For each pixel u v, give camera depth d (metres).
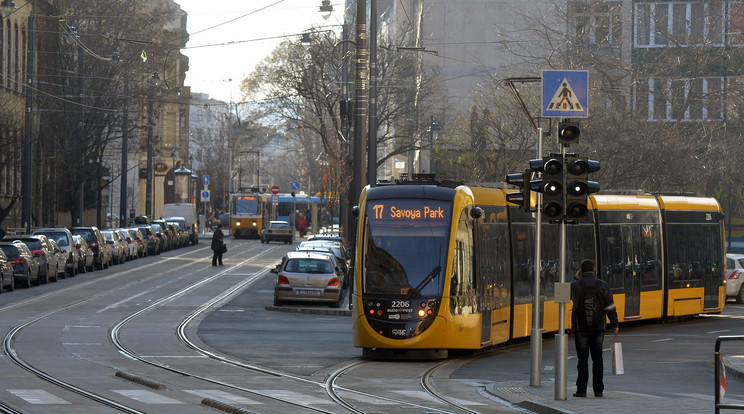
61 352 45.56
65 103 135.38
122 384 35.38
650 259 65.56
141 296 81.12
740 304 86.38
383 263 46.69
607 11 119.56
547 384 38.03
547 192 33.81
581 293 33.81
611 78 112.56
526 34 137.38
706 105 112.94
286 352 47.84
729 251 120.56
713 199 73.44
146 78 145.50
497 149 112.12
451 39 147.88
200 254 150.75
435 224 47.09
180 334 54.97
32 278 89.12
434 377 40.44
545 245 56.12
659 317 66.69
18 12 143.75
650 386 37.59
